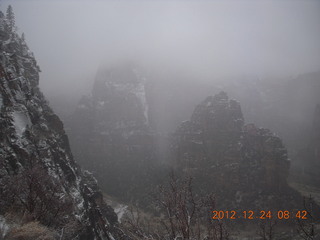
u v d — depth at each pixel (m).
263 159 102.00
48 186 33.66
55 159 49.31
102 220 50.06
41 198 29.42
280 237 67.81
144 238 19.44
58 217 30.52
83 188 54.53
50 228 26.95
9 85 51.81
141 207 94.50
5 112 45.69
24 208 27.98
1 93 47.88
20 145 41.91
